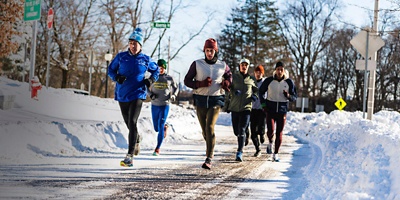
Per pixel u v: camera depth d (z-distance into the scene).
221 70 7.90
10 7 25.88
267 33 53.69
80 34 37.38
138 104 7.67
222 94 7.98
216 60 7.94
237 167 8.27
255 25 53.72
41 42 38.28
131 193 5.67
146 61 7.79
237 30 54.78
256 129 10.09
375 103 54.16
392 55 50.75
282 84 9.44
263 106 9.49
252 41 54.03
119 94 7.69
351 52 55.25
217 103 7.89
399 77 52.94
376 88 54.16
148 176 6.90
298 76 52.72
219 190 6.15
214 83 7.86
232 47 54.38
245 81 9.11
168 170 7.55
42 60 38.12
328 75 57.75
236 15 54.56
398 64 52.25
